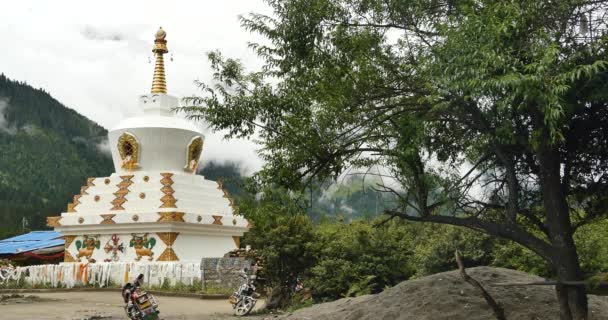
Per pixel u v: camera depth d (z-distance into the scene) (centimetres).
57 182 16362
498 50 907
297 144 1258
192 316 2278
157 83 4294
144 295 2031
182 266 3328
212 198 4081
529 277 1609
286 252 2966
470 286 1480
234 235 4103
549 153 1076
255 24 1244
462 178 1211
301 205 1348
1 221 10719
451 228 2755
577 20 992
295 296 2611
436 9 1154
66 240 3872
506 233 1130
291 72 1274
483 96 948
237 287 3128
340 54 1200
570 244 1085
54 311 2352
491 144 1132
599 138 1174
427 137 1182
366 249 2867
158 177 3844
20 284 3500
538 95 864
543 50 886
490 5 947
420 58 1062
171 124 4047
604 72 939
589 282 1029
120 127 4041
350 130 1243
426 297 1444
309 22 1194
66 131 19438
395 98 1214
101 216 3731
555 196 1088
